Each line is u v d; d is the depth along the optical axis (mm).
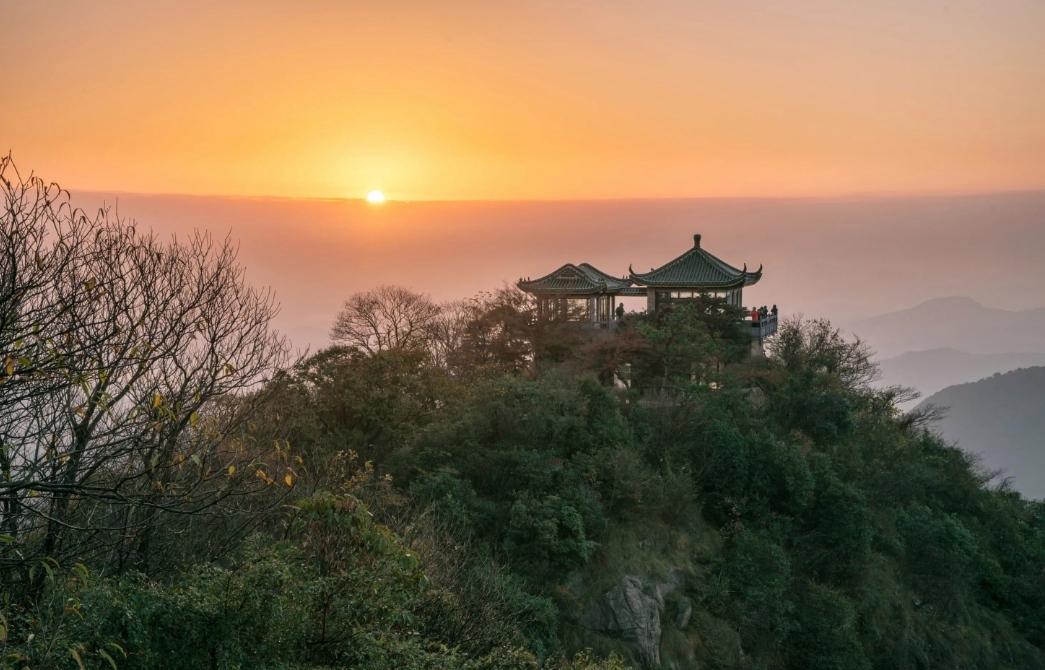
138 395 17328
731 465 46344
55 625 13773
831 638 41719
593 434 43531
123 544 17609
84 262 15766
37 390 13688
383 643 17812
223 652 15805
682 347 55969
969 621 52656
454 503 35625
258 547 19078
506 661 22328
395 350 45594
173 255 18766
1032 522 70438
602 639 35406
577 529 36438
